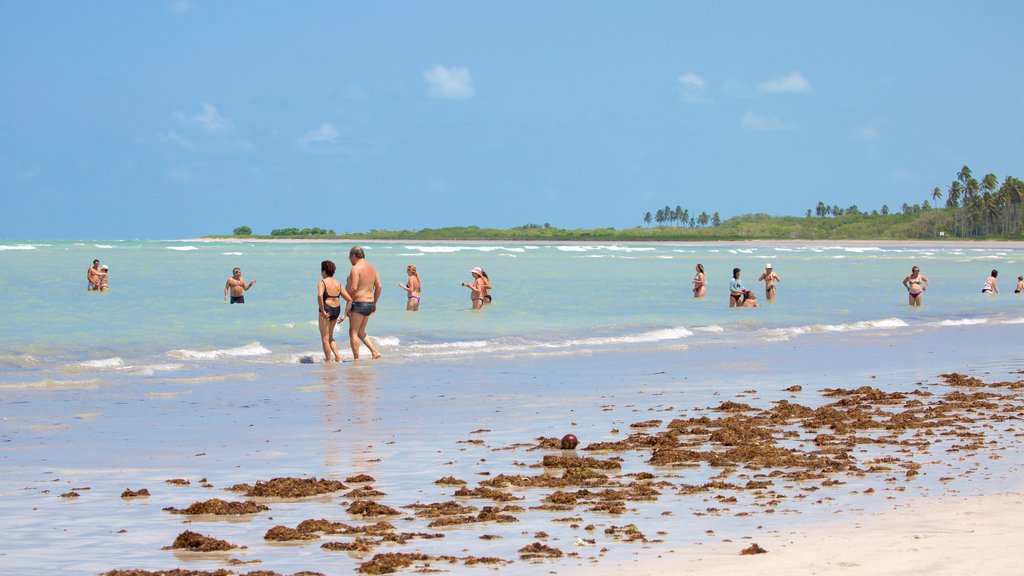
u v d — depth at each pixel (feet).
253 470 38.09
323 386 61.62
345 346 82.28
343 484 35.50
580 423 49.01
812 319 111.55
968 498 32.07
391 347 82.33
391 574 24.61
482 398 57.11
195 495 33.94
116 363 70.33
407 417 50.65
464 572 24.67
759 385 62.49
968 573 23.39
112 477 36.78
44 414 50.78
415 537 28.32
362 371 68.95
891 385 62.03
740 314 115.75
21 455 40.65
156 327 91.86
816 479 35.70
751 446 42.04
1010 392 59.00
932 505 31.14
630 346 85.15
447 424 48.65
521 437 45.19
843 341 90.17
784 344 87.45
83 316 101.45
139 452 41.45
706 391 59.93
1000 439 43.27
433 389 60.64
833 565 24.36
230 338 85.05
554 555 26.07
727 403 53.67
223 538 28.40
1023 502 31.32
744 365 72.90
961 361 75.15
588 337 91.20
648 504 32.22
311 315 105.81
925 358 77.25
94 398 56.08
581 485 35.32
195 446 42.80
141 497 33.60
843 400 55.01
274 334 88.38
